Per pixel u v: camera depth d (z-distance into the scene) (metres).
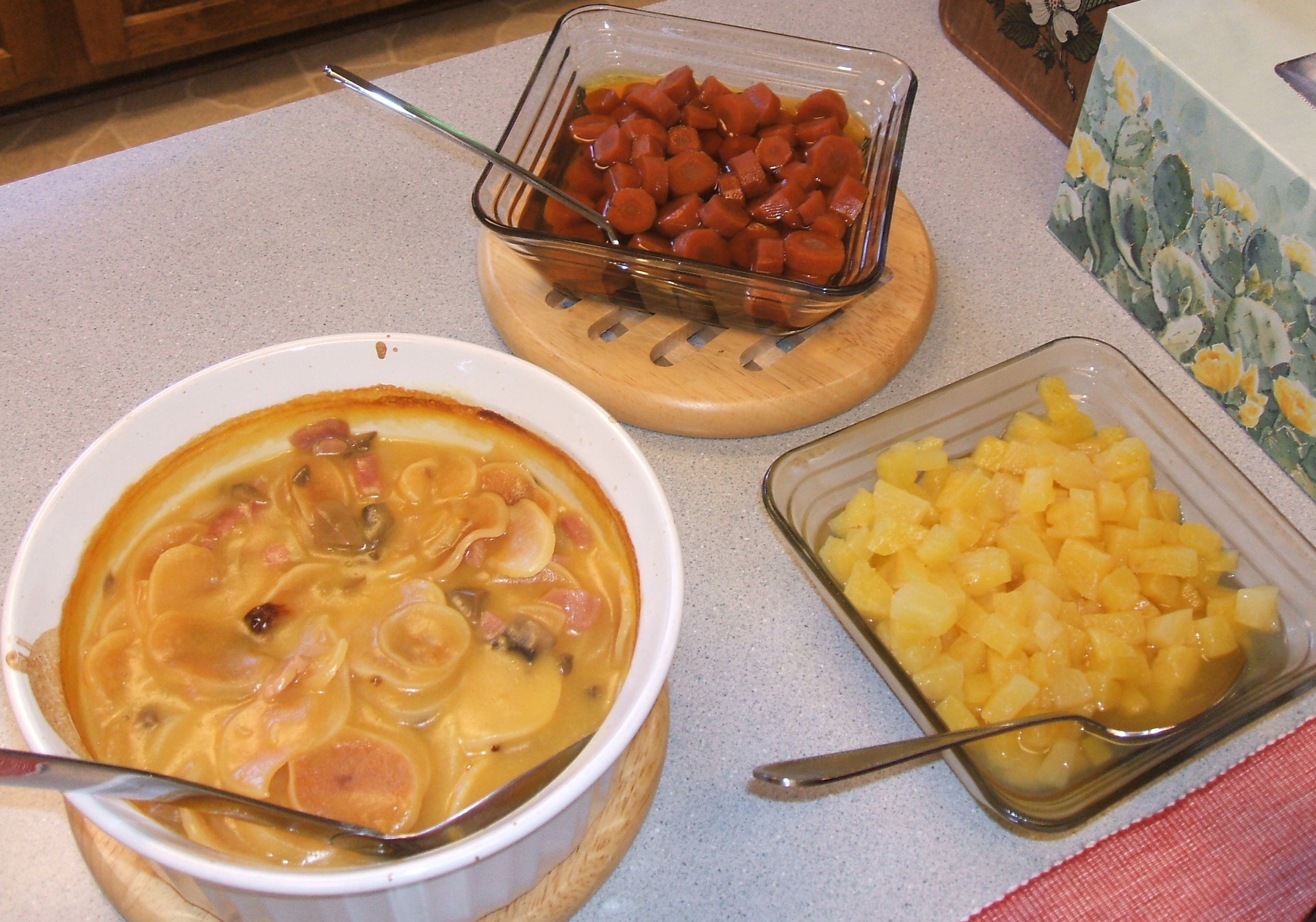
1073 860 0.78
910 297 1.08
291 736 0.67
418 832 0.62
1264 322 0.98
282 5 2.43
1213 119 0.97
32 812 0.77
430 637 0.71
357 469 0.80
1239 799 0.81
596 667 0.72
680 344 1.05
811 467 0.91
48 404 1.00
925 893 0.76
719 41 1.21
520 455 0.80
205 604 0.73
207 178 1.22
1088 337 0.99
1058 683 0.82
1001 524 0.93
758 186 1.08
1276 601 0.86
